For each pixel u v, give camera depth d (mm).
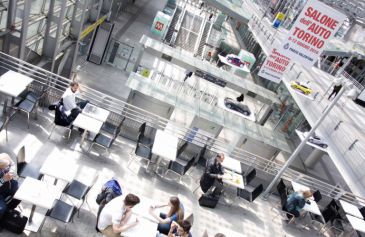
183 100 13398
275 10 32406
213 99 17516
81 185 8320
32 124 10516
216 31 35031
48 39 13477
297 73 22625
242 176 11469
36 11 12406
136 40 26375
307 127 18781
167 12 33938
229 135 15391
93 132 9992
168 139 10953
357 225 10766
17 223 7086
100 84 18156
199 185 11289
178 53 16906
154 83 13703
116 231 6938
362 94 21859
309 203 11148
